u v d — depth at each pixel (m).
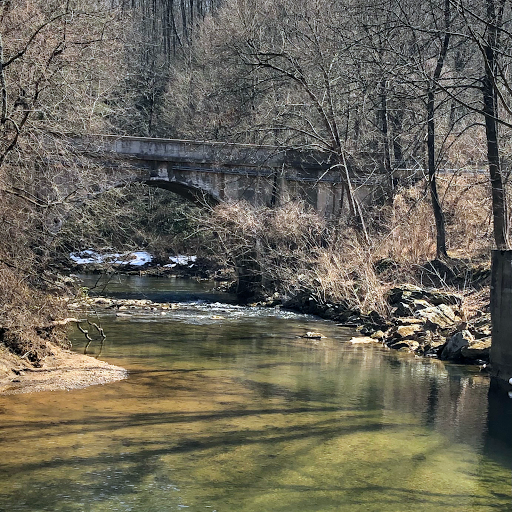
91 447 7.75
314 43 23.98
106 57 16.20
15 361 11.36
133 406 9.52
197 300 25.44
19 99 12.41
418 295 18.06
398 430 8.73
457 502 6.52
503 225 18.36
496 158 18.23
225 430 8.56
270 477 7.02
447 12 18.77
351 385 11.21
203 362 12.86
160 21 54.31
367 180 25.66
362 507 6.34
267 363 12.97
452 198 25.11
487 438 8.46
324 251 23.02
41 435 8.11
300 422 8.99
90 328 16.81
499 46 16.34
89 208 17.20
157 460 7.41
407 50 20.67
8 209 12.46
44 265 13.37
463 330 14.24
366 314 18.70
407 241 22.95
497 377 11.88
